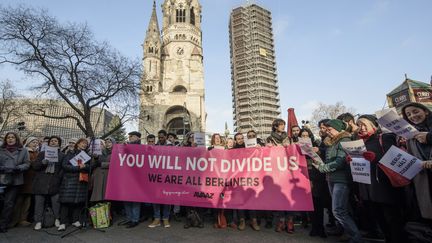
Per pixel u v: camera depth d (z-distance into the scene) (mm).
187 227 7133
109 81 26266
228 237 6223
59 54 24391
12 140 7215
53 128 48844
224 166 7051
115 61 26938
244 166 6902
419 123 4969
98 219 7133
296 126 8164
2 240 6094
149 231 6824
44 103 27516
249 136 8383
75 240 6074
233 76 85938
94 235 6480
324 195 6395
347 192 5281
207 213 9273
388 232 5312
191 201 6945
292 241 5887
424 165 4234
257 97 77750
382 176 4945
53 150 7199
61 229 6879
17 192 7309
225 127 59625
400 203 4941
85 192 7469
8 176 6805
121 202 9484
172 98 60000
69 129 50656
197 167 7168
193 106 60062
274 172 6633
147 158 7387
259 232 6707
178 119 62625
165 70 64688
